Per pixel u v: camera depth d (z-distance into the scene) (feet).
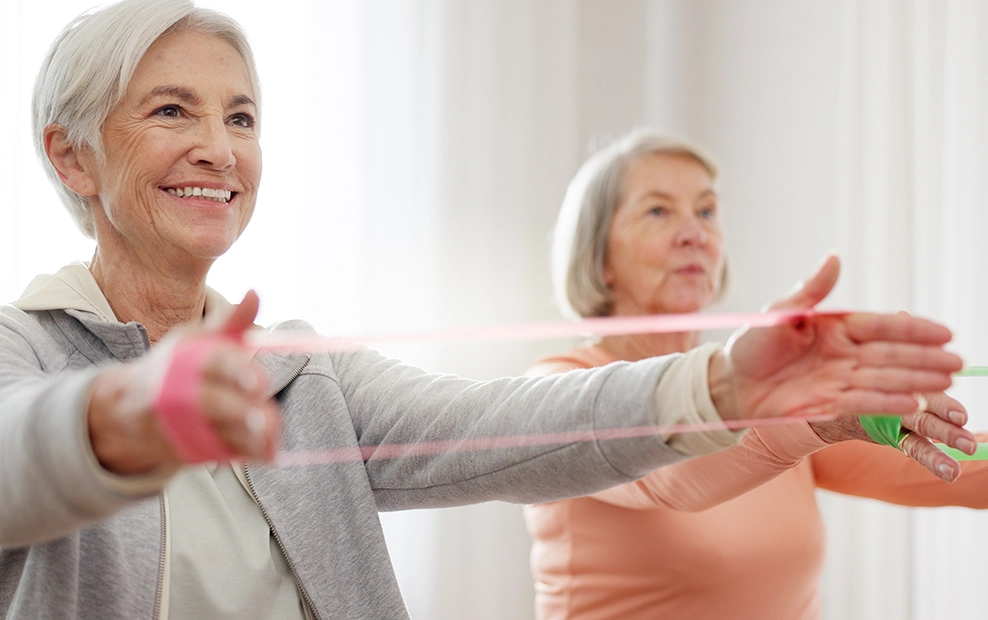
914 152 6.61
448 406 2.83
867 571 6.81
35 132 3.02
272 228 6.63
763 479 2.95
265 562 2.77
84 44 2.84
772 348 2.09
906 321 2.04
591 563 4.16
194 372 1.32
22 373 2.16
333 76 6.90
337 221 6.86
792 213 7.63
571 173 8.03
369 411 3.05
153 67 2.87
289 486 2.88
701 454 2.26
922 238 6.47
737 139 8.11
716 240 4.82
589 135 8.41
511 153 7.68
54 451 1.53
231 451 1.36
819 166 7.43
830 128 7.35
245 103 3.06
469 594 7.27
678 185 4.67
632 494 3.58
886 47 6.75
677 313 4.64
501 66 7.66
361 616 2.84
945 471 2.53
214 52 2.97
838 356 2.07
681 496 3.21
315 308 6.73
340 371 3.20
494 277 7.54
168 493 2.71
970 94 6.18
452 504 2.84
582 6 8.46
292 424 3.01
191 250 2.87
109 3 2.91
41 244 5.84
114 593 2.49
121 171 2.85
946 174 6.37
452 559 7.22
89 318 2.77
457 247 7.38
